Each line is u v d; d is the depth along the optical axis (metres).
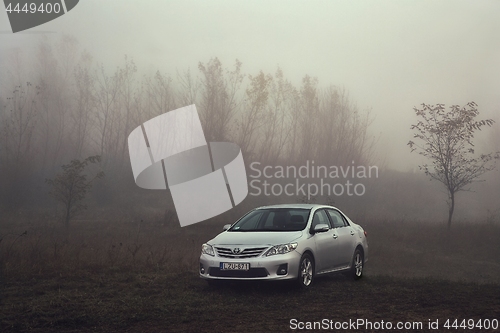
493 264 15.74
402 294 9.12
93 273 11.62
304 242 9.38
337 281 10.72
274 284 10.11
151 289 9.67
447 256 17.11
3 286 9.90
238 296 8.93
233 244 9.22
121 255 13.97
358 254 11.22
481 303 8.30
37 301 8.55
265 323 7.02
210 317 7.38
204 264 9.25
